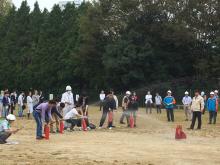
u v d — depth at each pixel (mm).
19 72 89812
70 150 19406
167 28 70125
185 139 24703
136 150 19609
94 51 75688
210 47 72125
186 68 73875
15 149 19609
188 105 39250
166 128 31844
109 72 72188
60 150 19391
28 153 18453
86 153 18578
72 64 79938
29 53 89938
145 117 41156
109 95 31297
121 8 74062
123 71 71000
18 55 91688
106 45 74250
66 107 30781
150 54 70188
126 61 69562
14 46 92750
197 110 31062
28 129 30156
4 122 21625
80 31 78625
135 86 71875
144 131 29453
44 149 19703
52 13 89188
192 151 19594
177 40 70188
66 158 17281
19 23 94125
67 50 82562
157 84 67000
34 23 93688
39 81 86250
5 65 91562
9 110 43969
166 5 72625
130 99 32781
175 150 19812
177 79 69000
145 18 73938
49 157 17484
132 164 16141
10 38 93438
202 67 68562
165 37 70625
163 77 71438
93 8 75625
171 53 72875
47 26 88438
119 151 19234
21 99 44781
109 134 27031
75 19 86688
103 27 74812
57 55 84688
